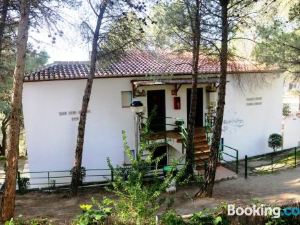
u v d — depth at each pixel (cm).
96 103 1673
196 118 1947
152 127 1819
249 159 2020
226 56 1280
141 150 838
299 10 1548
